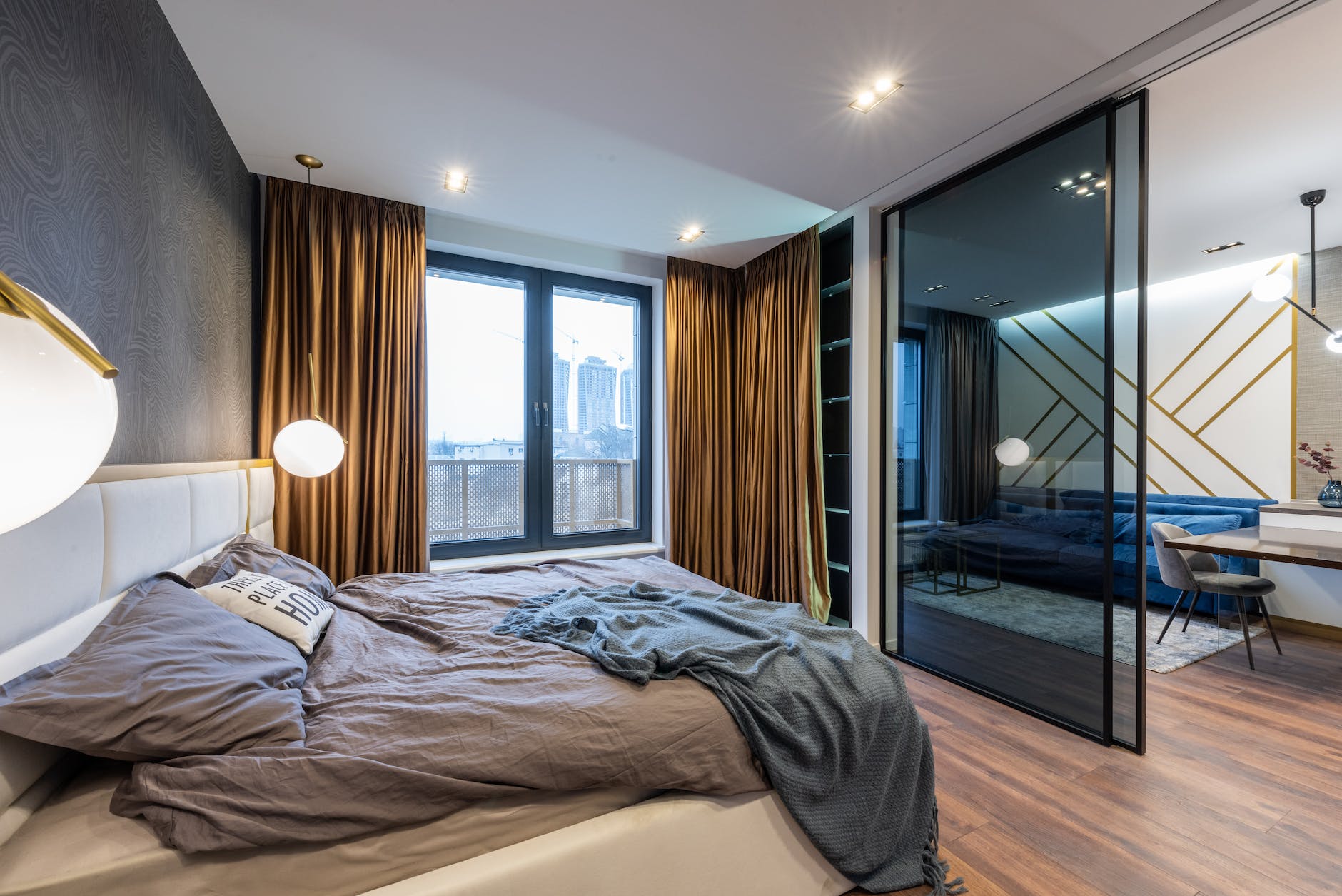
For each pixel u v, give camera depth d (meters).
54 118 1.21
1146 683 2.78
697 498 4.05
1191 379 4.33
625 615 1.81
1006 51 1.89
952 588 2.82
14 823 0.88
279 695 1.14
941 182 2.83
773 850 1.34
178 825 0.88
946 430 2.83
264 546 2.09
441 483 3.68
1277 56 1.91
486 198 3.03
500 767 1.08
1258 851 1.59
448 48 1.87
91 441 0.57
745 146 2.50
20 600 0.94
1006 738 2.24
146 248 1.63
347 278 3.01
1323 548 2.55
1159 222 3.30
